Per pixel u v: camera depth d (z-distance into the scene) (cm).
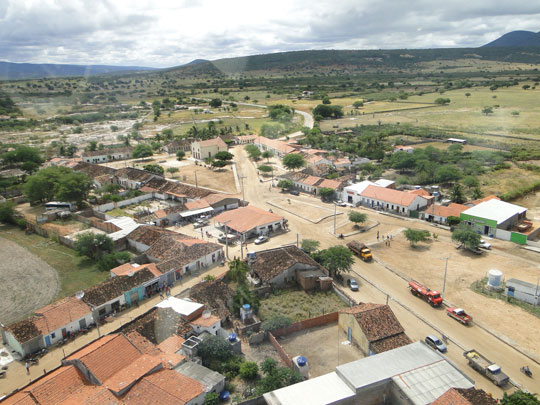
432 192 11975
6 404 3978
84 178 12212
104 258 7944
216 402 4178
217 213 10912
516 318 5991
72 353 4894
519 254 8125
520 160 15662
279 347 5206
